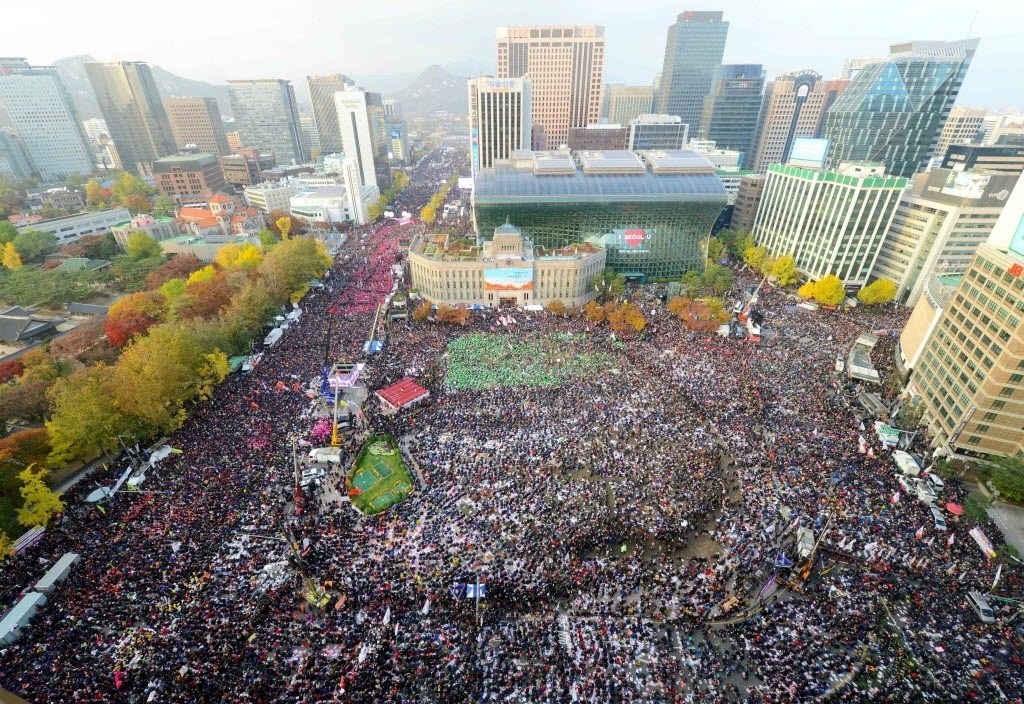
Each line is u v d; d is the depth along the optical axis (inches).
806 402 4158.5
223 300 5516.7
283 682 2098.9
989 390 3376.0
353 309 6136.8
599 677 2158.0
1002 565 2694.4
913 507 3078.2
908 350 4776.1
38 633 2313.0
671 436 3735.2
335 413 3705.7
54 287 6446.9
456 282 6382.9
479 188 7170.3
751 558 2775.6
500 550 2805.1
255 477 3326.8
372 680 2112.5
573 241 7559.1
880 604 2498.8
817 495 3157.0
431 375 4638.3
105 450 3499.0
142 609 2422.5
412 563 2714.1
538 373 4650.6
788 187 7657.5
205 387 4128.9
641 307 6314.0
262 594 2516.0
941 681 2140.7
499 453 3567.9
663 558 2790.4
